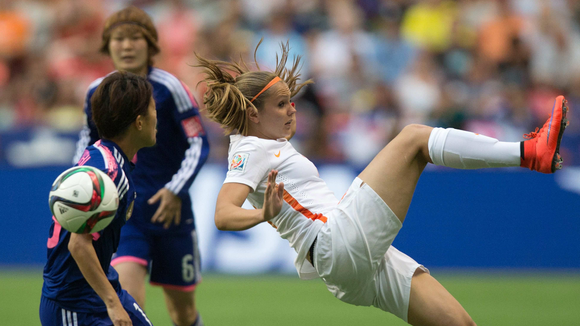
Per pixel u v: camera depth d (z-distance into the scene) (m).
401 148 11.56
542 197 28.36
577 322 20.05
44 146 30.34
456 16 40.59
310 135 33.97
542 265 28.11
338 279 11.57
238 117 12.16
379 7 41.25
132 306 11.44
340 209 11.48
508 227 28.33
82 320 10.69
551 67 39.38
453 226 28.44
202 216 28.53
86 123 15.78
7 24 40.34
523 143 11.21
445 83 38.03
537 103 37.34
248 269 28.45
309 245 11.65
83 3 40.75
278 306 22.69
